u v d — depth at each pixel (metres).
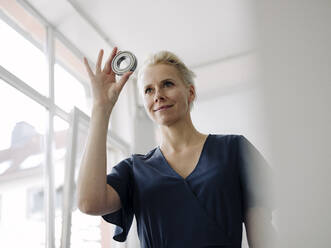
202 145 1.08
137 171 1.09
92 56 3.61
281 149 0.28
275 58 0.30
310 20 0.29
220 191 0.95
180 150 1.10
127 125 3.85
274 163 0.28
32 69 2.87
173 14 3.07
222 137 1.07
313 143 0.27
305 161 0.27
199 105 1.77
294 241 0.26
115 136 3.61
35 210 2.59
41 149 2.77
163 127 1.12
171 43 3.38
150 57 1.16
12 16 2.78
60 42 3.27
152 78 1.10
